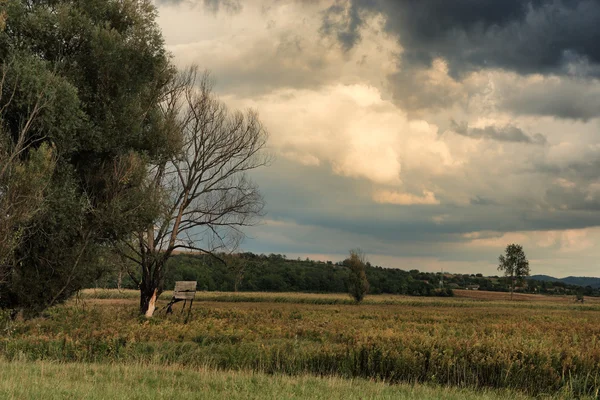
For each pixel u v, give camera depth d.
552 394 11.92
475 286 162.38
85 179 24.67
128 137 25.50
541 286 164.50
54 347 14.72
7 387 8.47
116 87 24.92
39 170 19.38
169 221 29.02
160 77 28.50
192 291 30.95
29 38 22.58
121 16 26.05
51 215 21.55
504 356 13.05
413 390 10.83
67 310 27.52
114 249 26.97
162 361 14.15
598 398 11.84
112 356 14.36
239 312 36.84
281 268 119.25
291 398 9.18
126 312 29.34
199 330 20.91
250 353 14.48
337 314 42.62
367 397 9.68
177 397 8.91
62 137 21.86
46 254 23.06
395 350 13.83
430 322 36.84
